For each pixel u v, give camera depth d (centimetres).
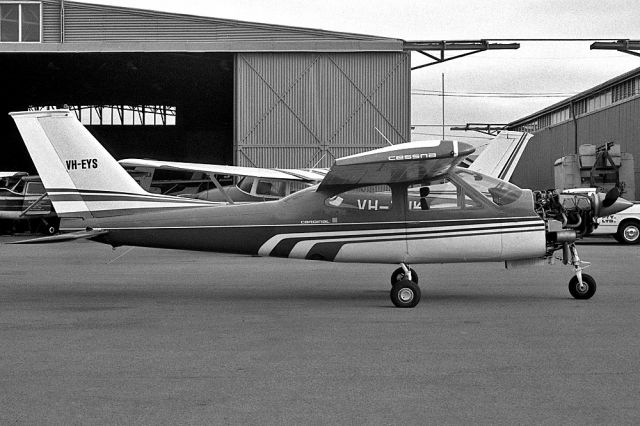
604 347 677
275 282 1188
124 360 634
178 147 5022
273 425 461
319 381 564
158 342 708
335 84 2622
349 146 2623
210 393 532
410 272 956
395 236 954
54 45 2547
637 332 748
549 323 801
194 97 4262
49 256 1741
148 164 1830
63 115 1012
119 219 1006
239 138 2627
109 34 2589
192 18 2592
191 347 685
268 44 2591
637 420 468
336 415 480
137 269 1411
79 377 577
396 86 2616
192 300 990
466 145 862
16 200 2586
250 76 2619
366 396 523
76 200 1015
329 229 966
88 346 690
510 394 526
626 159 2778
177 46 2572
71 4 2577
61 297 1021
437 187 956
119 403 508
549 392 531
